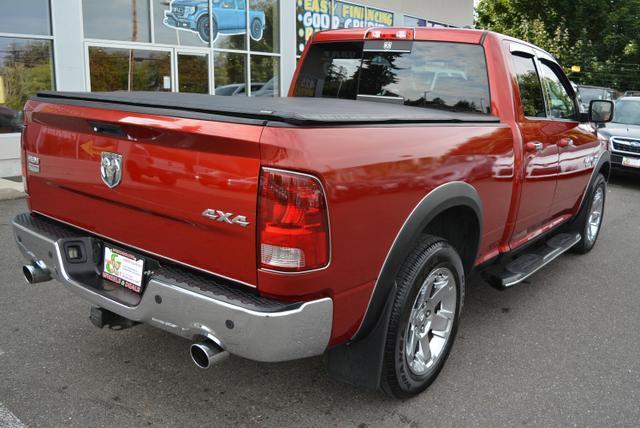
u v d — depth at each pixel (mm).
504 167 3500
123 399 2979
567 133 4594
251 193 2176
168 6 11227
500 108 3732
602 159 5645
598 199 5996
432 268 2877
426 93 4043
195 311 2322
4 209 7004
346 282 2402
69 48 9703
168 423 2791
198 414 2873
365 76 4320
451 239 3424
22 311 4000
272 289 2215
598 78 32844
